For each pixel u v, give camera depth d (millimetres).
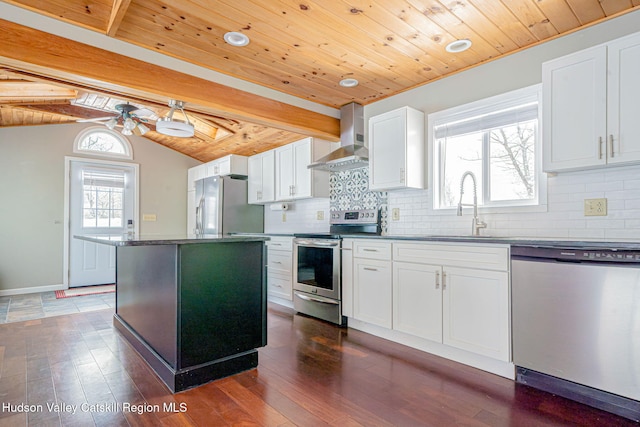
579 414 1753
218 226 5172
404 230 3463
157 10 2131
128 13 2156
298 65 2910
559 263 1879
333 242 3316
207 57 2758
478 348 2225
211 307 2156
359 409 1809
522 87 2658
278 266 4188
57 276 5168
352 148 3703
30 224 4992
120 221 5766
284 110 3498
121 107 3734
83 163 5445
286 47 2613
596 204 2256
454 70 3029
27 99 3832
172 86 2738
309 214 4660
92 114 4594
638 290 1638
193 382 2059
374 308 2920
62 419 1714
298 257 3801
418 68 2984
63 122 5152
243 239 2279
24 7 2086
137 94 2674
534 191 2656
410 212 3418
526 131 2721
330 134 3908
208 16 2205
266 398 1926
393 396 1944
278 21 2273
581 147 2129
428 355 2551
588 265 1782
